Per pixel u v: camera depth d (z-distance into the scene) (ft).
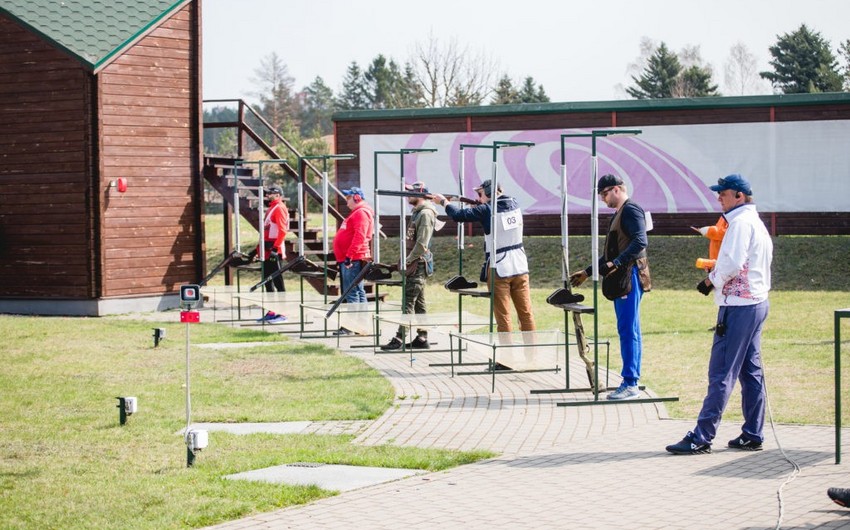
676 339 49.08
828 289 73.31
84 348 46.88
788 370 39.29
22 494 22.93
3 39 64.03
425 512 20.86
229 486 23.06
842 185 82.02
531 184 86.69
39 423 31.07
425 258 46.70
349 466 25.17
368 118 88.79
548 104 85.66
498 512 20.75
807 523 19.45
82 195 62.85
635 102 84.12
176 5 65.72
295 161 190.08
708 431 25.81
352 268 52.01
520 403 33.65
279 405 33.47
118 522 20.58
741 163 83.20
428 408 32.96
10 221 64.64
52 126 63.31
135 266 64.80
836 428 24.39
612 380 38.29
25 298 64.28
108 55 61.93
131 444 28.17
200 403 33.94
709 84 272.51
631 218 32.37
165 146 65.92
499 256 39.83
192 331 53.62
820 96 81.56
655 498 21.58
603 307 64.54
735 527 19.35
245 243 102.12
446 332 42.32
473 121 87.30
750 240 25.54
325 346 48.11
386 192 44.11
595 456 25.82
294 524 20.17
